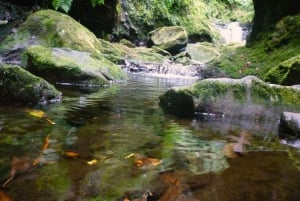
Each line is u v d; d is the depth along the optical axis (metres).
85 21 12.41
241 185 1.79
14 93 3.64
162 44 14.05
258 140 2.76
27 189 1.60
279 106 3.58
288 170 2.05
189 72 9.77
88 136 2.53
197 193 1.67
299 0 8.82
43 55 5.80
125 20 15.06
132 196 1.60
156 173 1.89
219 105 3.54
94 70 6.13
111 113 3.46
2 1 10.78
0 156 1.99
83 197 1.56
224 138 2.76
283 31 8.07
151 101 4.35
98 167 1.92
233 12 24.59
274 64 7.48
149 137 2.64
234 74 8.27
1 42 8.06
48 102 3.84
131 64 10.15
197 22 18.28
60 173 1.80
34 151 2.12
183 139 2.65
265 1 9.82
